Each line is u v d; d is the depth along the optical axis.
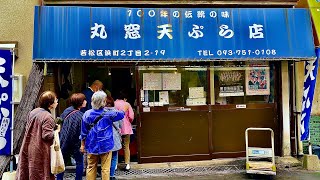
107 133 5.52
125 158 7.29
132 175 7.06
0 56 5.87
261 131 8.02
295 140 8.15
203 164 7.65
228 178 6.83
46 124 4.77
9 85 5.92
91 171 5.60
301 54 7.32
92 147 5.45
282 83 8.06
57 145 4.86
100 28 6.92
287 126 8.05
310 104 7.37
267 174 6.68
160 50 6.99
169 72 7.78
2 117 5.90
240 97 8.05
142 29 7.03
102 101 5.58
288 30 7.40
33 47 6.73
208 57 7.09
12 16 7.33
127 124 7.15
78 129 5.86
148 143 7.62
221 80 7.99
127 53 6.90
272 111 8.08
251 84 8.08
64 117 5.93
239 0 7.56
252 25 7.33
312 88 7.36
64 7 6.93
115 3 7.25
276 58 7.26
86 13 6.95
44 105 5.01
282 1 7.69
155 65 7.71
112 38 6.92
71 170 7.22
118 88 8.50
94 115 5.51
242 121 7.97
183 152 7.72
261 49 7.25
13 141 6.19
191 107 7.78
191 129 7.77
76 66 8.02
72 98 6.02
